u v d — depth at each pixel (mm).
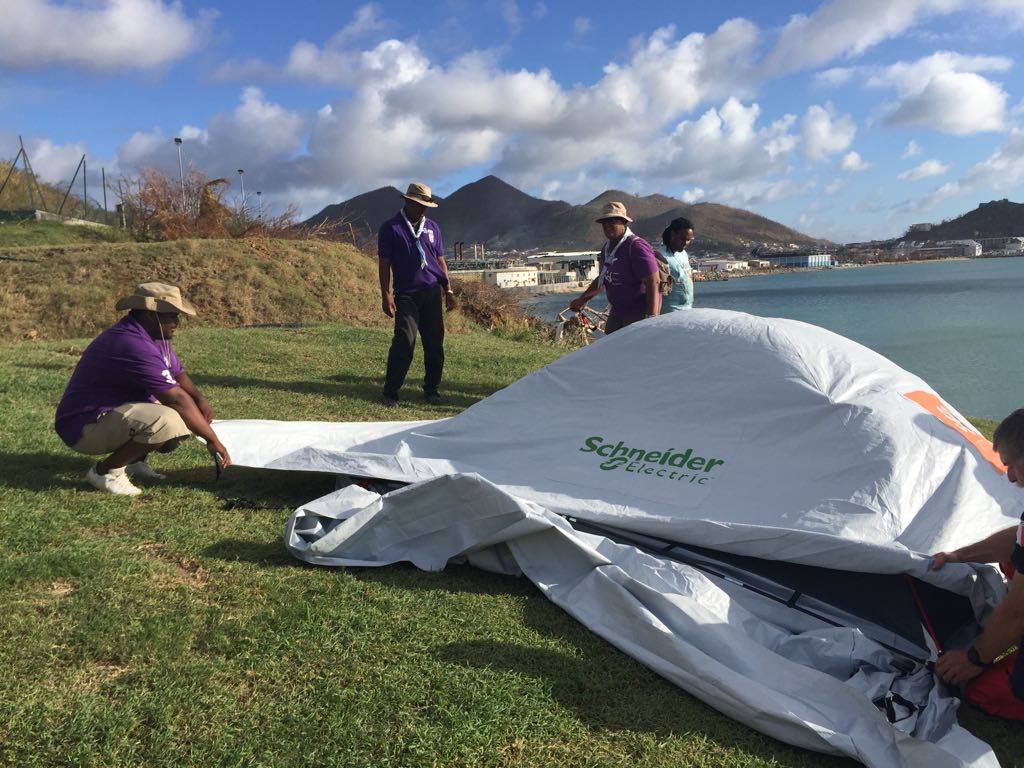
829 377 4004
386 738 2416
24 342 11500
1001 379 17766
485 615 3244
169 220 21062
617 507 3807
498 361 11070
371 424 5590
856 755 2428
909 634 3045
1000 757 2535
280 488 4785
